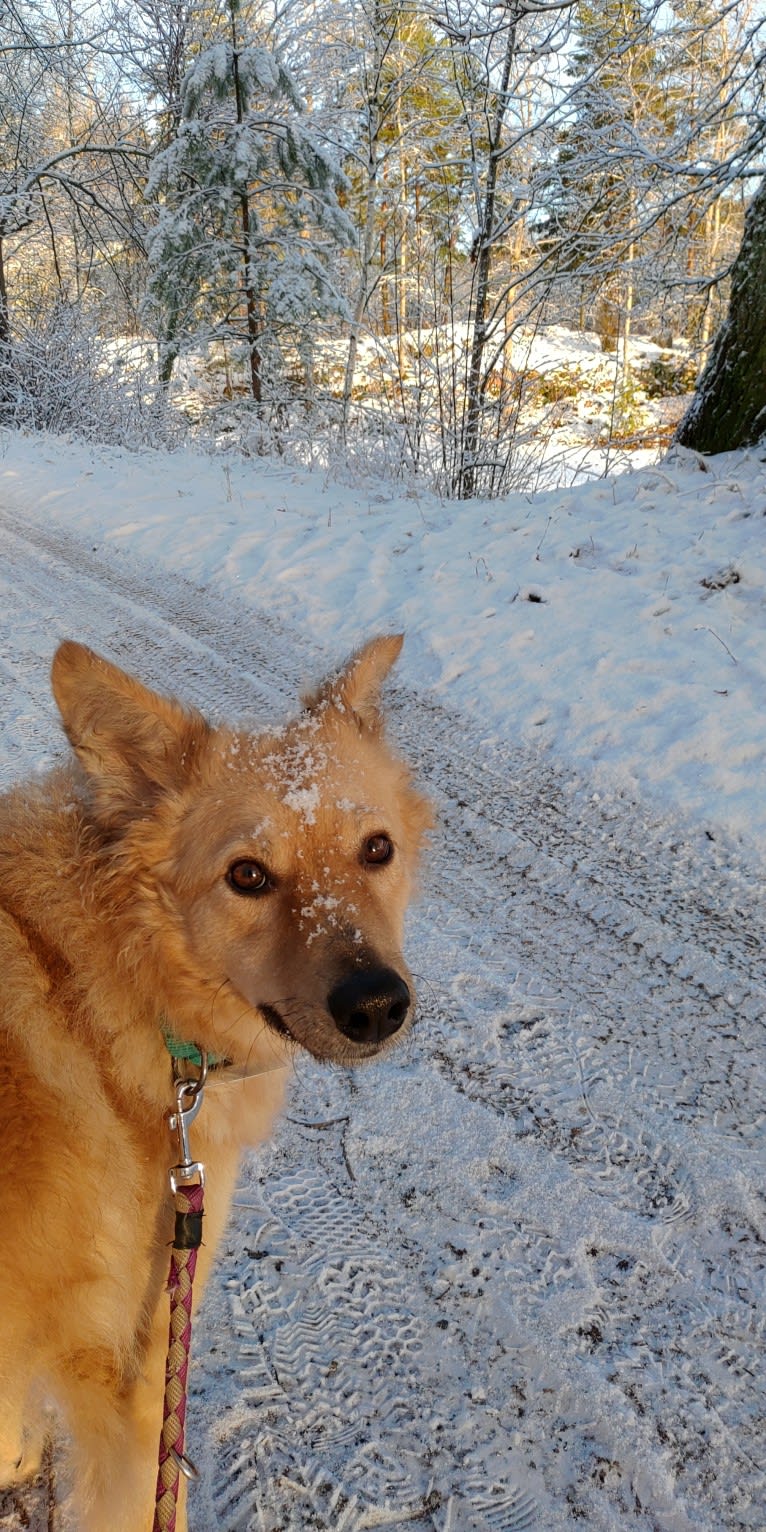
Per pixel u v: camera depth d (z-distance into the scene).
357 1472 0.48
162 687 1.34
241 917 0.45
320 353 4.20
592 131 2.41
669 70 2.42
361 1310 0.55
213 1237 0.48
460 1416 0.50
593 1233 0.59
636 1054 0.73
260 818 0.46
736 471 1.84
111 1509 0.42
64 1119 0.41
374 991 0.43
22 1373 0.39
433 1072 0.73
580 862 0.96
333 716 0.53
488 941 0.87
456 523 1.91
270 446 3.38
